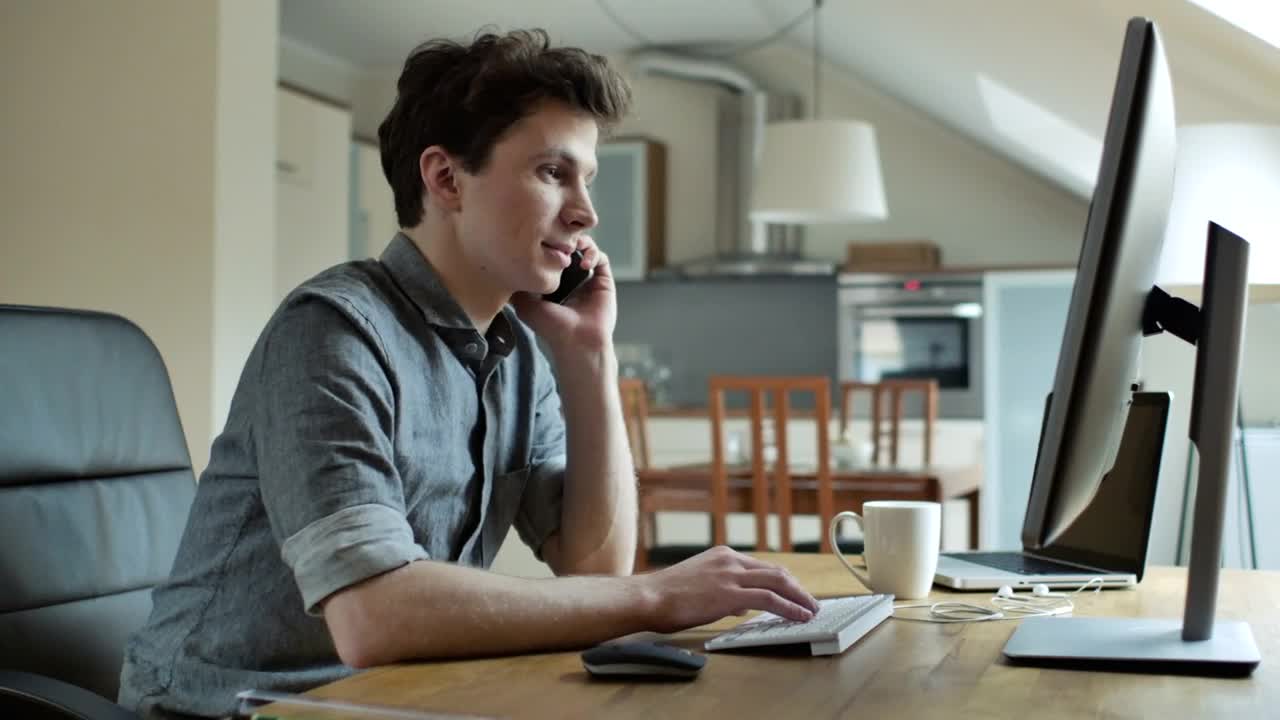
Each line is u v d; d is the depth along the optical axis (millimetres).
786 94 7469
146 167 4094
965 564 1739
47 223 4164
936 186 7309
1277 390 3521
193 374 4055
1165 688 1070
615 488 1652
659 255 7590
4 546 1528
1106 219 955
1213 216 2455
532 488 1684
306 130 5930
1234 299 1183
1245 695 1046
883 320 6859
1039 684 1084
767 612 1389
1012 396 6621
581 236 1683
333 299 1354
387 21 6840
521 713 989
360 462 1276
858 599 1436
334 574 1198
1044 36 3699
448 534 1497
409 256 1474
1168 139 1061
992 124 5922
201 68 4062
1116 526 1653
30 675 1322
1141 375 3883
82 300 4137
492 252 1440
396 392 1385
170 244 4074
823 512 3959
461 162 1438
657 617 1251
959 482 4219
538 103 1420
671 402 7664
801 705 1013
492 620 1189
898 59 5848
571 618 1219
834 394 7422
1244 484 3414
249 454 1393
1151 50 963
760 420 4023
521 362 1658
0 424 1572
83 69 4145
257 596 1375
